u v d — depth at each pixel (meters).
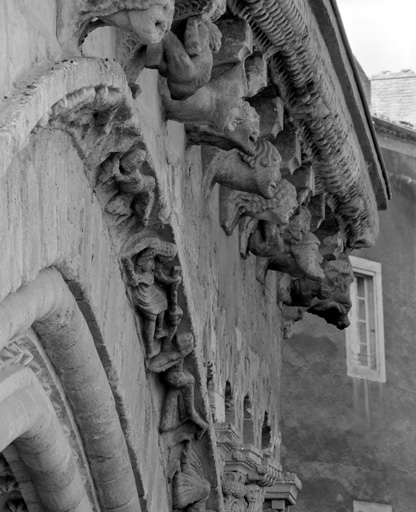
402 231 25.98
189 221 8.01
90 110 5.58
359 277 25.38
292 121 9.08
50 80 4.78
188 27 6.24
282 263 11.03
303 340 23.88
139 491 7.26
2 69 4.56
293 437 23.28
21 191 4.96
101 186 6.28
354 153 10.34
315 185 10.47
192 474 8.04
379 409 24.55
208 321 8.69
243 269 10.49
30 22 4.94
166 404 7.71
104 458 6.74
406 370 25.30
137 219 6.66
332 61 9.26
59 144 5.55
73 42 5.36
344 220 11.84
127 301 7.00
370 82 29.55
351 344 24.58
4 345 4.95
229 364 9.64
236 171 8.56
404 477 24.55
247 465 9.25
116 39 6.15
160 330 7.34
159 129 7.03
